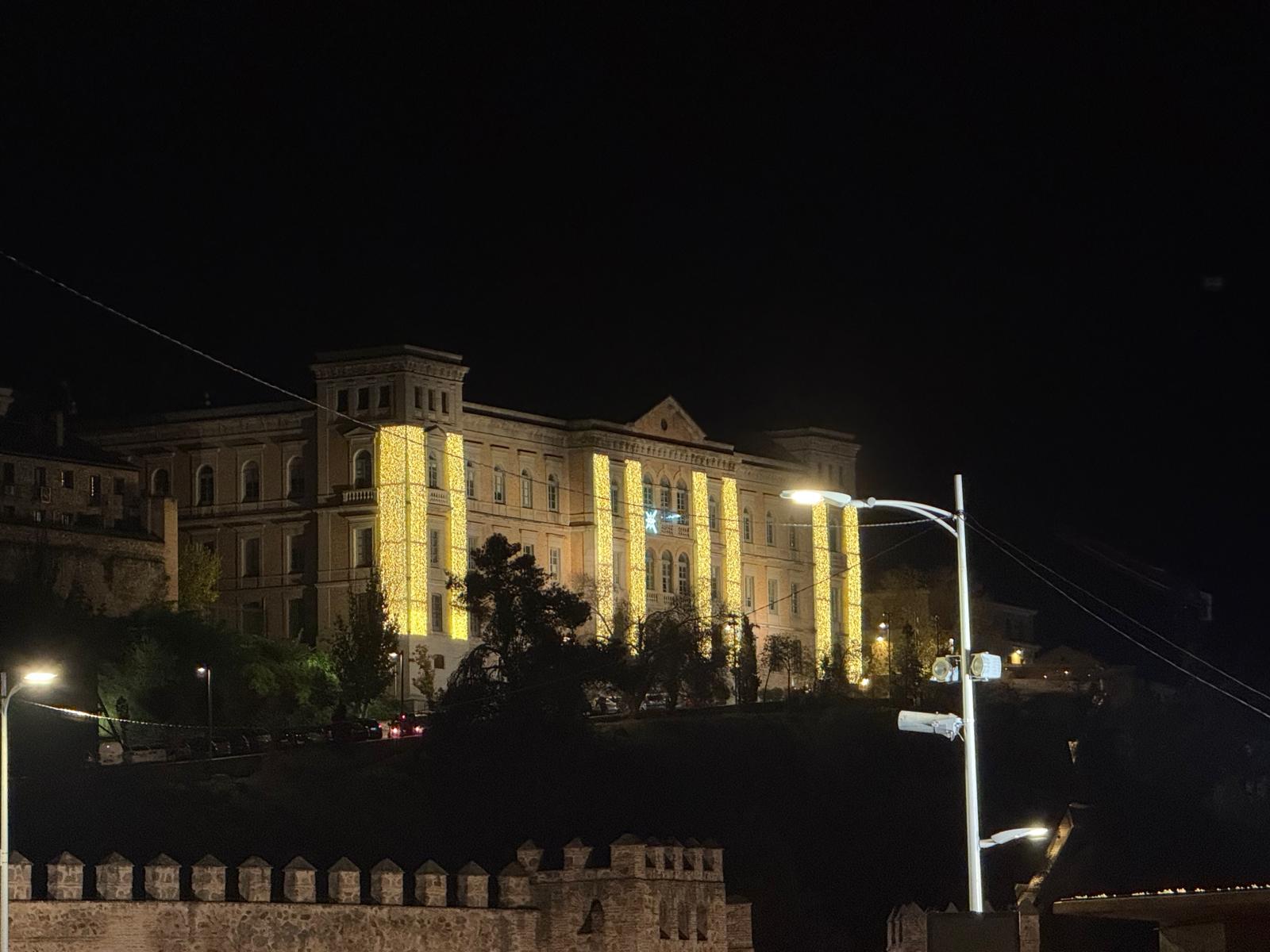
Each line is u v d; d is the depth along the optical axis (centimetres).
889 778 17988
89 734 14875
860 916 15150
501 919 9688
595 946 9912
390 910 9306
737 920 10662
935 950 5588
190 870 9312
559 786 15438
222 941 8731
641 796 15862
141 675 17238
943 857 16638
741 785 16850
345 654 19850
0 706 7475
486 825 14175
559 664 18325
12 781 12150
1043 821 17862
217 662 18062
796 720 18225
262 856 12019
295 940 8956
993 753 19288
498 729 15688
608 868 10006
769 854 14950
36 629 17338
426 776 14738
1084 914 5753
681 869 10306
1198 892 5569
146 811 12081
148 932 8525
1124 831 19150
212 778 13175
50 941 8250
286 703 18638
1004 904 15862
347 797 13650
